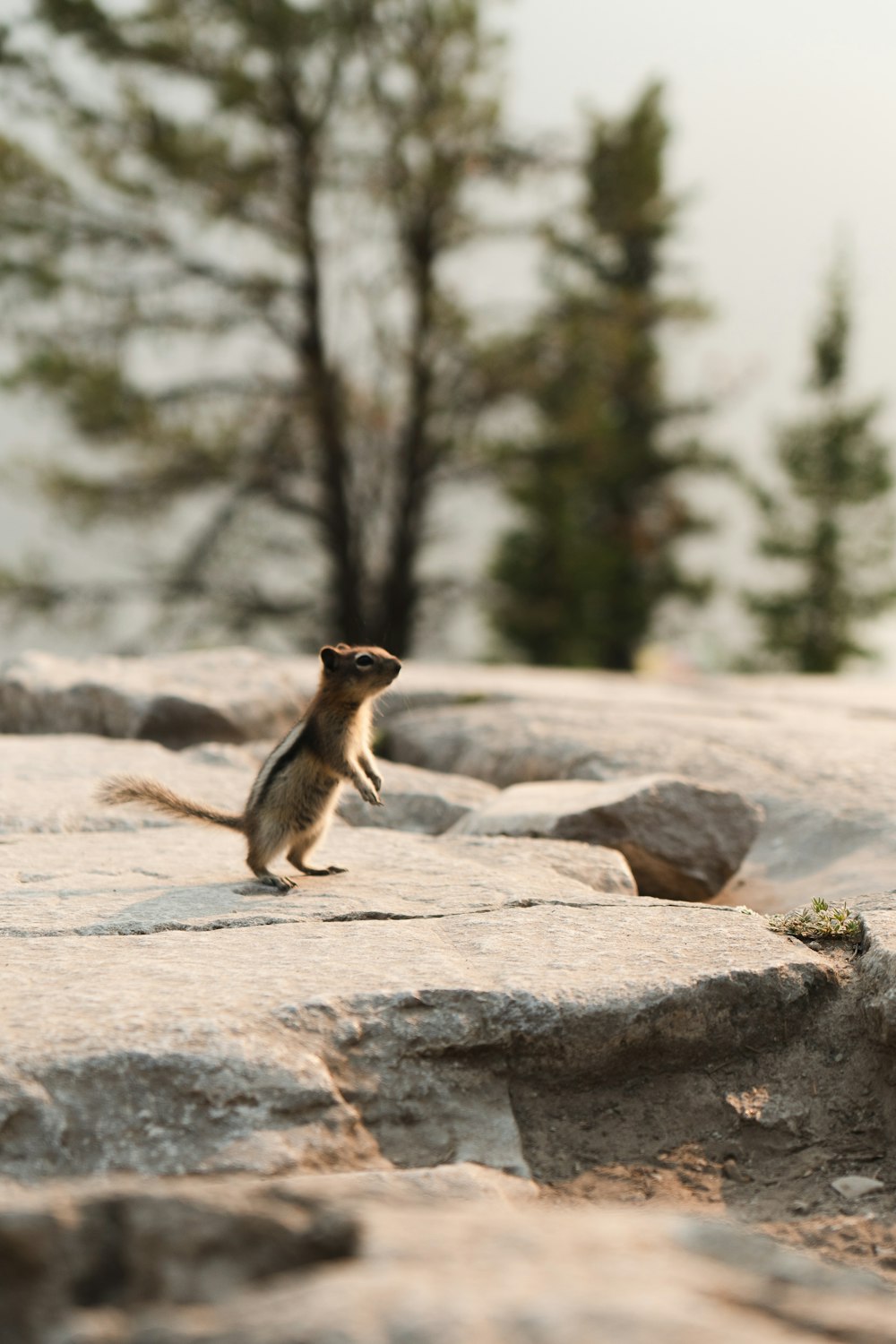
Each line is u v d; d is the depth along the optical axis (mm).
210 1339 2002
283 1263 2414
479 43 24031
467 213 24734
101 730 11672
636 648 34906
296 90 23500
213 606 26156
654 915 5902
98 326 23172
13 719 12352
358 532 26031
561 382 24250
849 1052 5008
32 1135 3918
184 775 9031
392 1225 2398
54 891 6156
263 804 6184
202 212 23078
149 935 5426
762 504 35719
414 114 24016
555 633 31750
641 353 28812
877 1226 4086
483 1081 4629
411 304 25141
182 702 11367
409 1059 4523
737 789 9219
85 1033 4234
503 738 11031
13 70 21984
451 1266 2186
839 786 9078
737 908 6168
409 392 24969
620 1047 4805
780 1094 4859
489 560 32031
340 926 5578
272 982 4742
